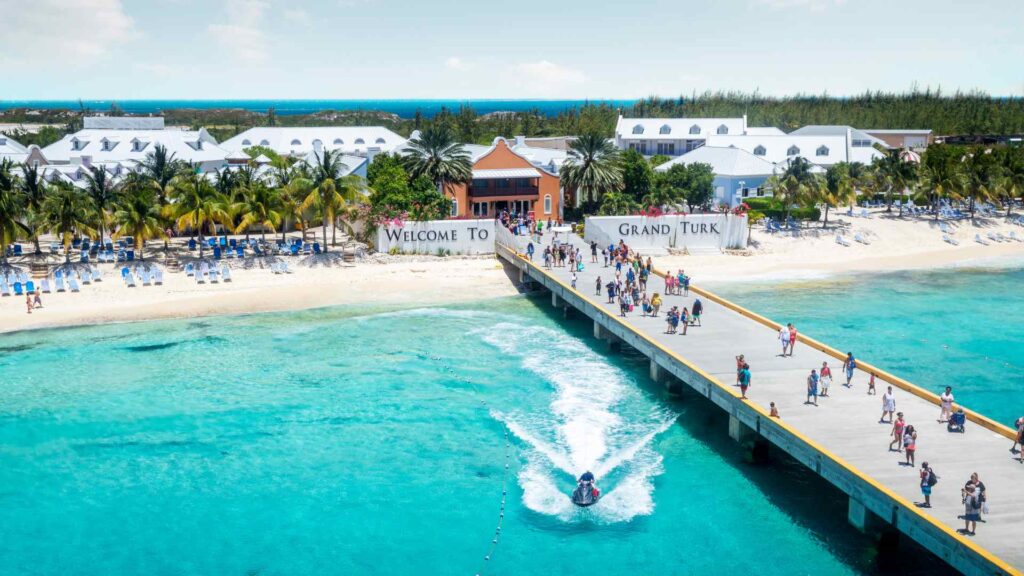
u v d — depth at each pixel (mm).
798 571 26922
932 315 59125
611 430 38500
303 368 47625
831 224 89688
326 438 37875
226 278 65812
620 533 29547
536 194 88812
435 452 36312
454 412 40844
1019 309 61125
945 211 99562
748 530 29547
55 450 36719
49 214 66938
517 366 48000
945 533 23750
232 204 70312
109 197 69500
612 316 49688
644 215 77250
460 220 74500
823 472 29422
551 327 56812
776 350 42750
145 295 62062
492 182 87688
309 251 72188
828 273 74562
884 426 32062
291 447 36969
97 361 48719
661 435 37906
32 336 53375
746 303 62594
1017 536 23672
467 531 29875
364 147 141500
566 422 39406
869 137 140500
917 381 44188
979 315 59156
